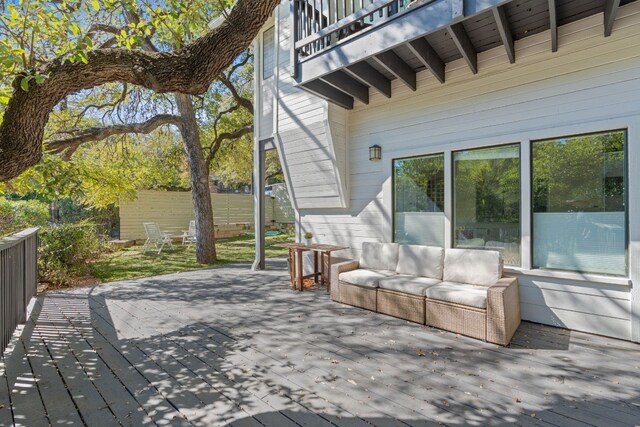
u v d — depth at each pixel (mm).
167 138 11156
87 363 2885
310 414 2148
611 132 3330
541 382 2502
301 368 2760
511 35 3688
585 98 3424
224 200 14508
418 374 2639
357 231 5527
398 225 5016
